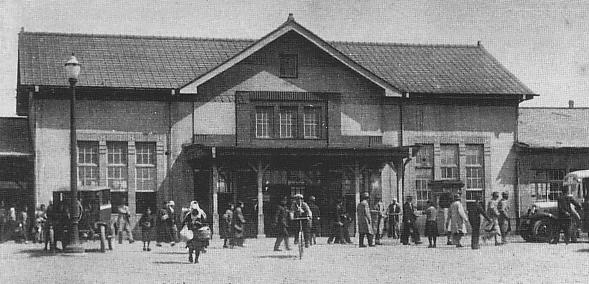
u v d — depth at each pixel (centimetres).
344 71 3253
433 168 3334
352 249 2395
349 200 3144
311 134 3206
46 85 2934
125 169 3061
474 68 3553
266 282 1566
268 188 3084
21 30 3300
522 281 1570
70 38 3319
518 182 3400
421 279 1616
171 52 3356
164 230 2498
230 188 3067
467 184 3369
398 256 2136
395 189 3275
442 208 2852
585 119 3703
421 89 3294
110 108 3061
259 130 3166
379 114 3284
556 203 2762
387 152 3022
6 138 3123
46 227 2245
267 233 3072
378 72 3434
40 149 2970
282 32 3103
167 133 3102
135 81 3066
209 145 3112
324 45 3164
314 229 2669
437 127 3350
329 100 3228
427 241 2861
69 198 2244
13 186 3056
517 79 3472
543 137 3500
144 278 1631
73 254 2161
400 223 3231
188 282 1571
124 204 3039
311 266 1870
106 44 3322
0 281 1596
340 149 2975
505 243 2577
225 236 2489
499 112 3422
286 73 3206
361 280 1598
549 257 2062
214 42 3497
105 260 2016
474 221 2392
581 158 3456
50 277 1656
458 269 1798
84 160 3033
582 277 1630
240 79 3166
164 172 3089
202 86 3136
